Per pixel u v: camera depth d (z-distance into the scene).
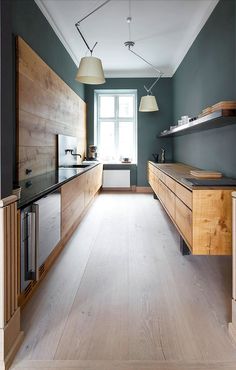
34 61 3.22
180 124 4.35
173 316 1.99
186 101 5.53
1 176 1.52
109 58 6.27
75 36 5.04
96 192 6.40
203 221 2.32
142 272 2.72
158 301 2.19
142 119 7.58
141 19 4.43
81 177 3.97
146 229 4.16
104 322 1.91
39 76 3.41
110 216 4.92
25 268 1.89
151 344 1.70
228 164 3.26
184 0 3.88
